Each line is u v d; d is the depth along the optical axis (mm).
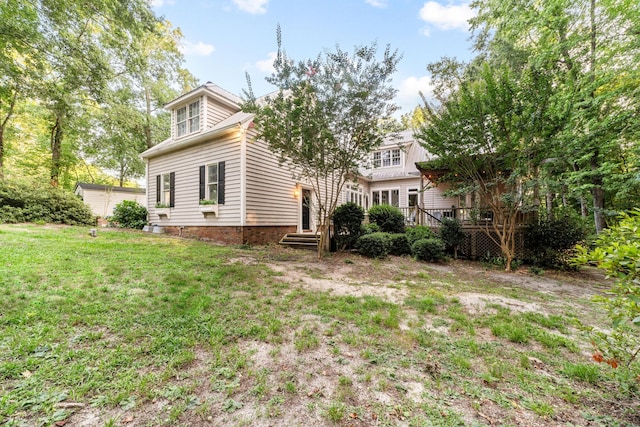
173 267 5215
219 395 1880
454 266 7395
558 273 6746
